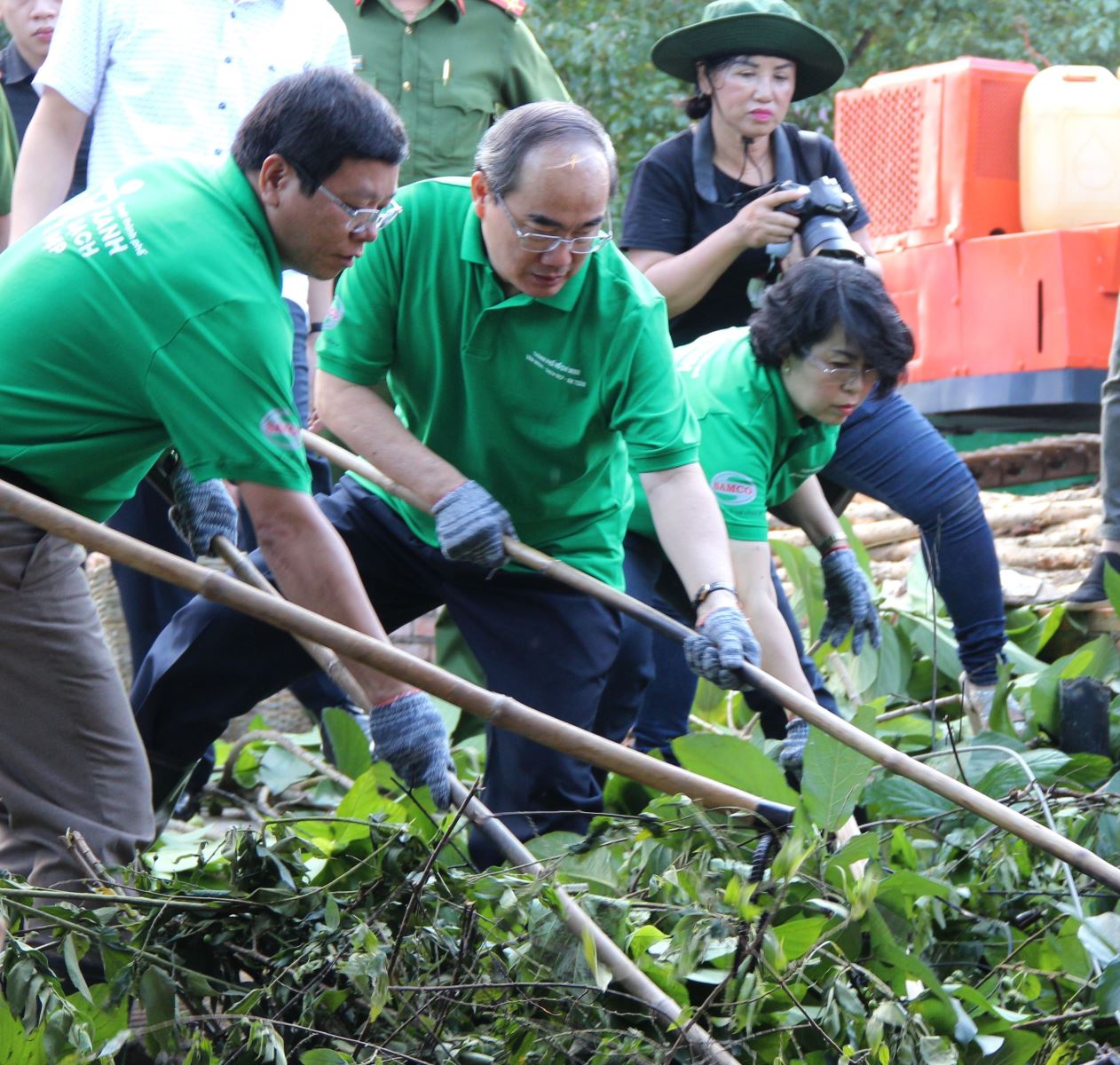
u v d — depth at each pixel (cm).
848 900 376
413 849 372
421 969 361
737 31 552
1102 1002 371
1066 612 637
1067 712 567
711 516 424
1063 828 465
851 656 640
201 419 352
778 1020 355
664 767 371
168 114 526
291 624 340
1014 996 397
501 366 422
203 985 357
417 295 421
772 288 475
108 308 354
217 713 450
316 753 614
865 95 936
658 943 372
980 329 879
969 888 431
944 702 620
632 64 1537
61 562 380
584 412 430
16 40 623
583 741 363
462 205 417
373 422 432
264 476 357
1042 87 873
